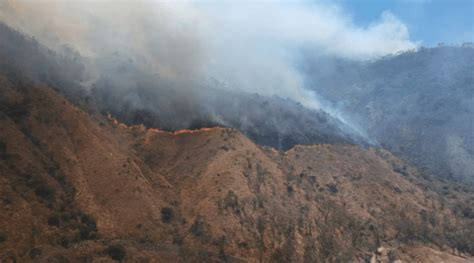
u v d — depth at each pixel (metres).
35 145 126.50
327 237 134.00
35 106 135.00
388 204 166.75
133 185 131.50
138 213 125.19
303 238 131.25
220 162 149.88
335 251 131.12
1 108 128.62
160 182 141.50
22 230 102.25
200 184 143.00
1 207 103.56
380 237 146.50
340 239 138.00
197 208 134.12
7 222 101.56
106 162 135.38
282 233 130.12
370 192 170.75
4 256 94.31
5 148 118.38
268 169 156.88
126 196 128.12
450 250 152.25
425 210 169.88
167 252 114.44
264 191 145.62
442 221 166.75
